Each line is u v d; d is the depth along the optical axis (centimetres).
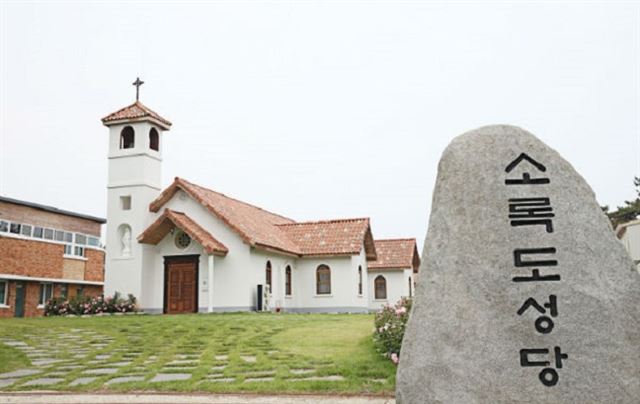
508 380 588
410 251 3922
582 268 616
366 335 1564
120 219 2812
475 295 617
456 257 634
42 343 1634
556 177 652
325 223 3366
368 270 3884
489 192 651
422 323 618
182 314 2483
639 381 575
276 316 2241
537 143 666
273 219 3597
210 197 2938
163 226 2731
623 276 610
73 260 4028
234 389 957
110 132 2900
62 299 2767
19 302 3603
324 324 1875
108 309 2672
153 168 2891
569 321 599
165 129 2997
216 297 2677
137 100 2978
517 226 637
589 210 638
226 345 1501
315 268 3145
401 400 605
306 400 873
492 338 600
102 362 1298
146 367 1209
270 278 2875
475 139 676
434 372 601
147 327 1919
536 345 595
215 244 2639
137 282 2733
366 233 3338
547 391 582
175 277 2764
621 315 596
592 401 576
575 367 586
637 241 2575
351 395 898
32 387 1016
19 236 3575
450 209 654
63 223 3984
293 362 1195
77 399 914
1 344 1595
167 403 877
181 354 1398
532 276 618
